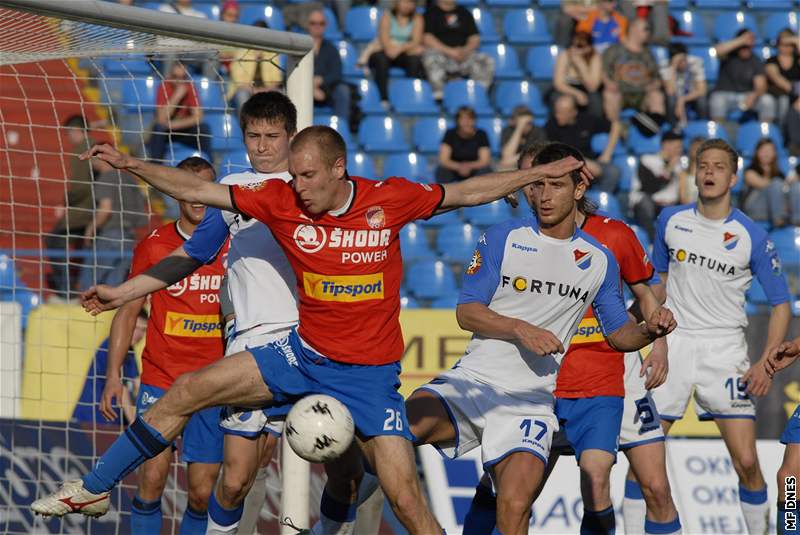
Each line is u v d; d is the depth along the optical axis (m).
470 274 18.56
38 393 28.25
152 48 22.48
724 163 24.55
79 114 39.62
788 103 45.94
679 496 28.42
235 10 44.00
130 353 27.33
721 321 24.98
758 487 24.81
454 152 41.03
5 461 27.06
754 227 24.72
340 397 16.98
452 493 28.02
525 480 17.84
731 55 45.97
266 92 19.17
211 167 22.17
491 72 45.75
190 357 22.62
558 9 49.50
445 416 18.69
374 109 44.66
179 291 22.45
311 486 27.20
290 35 22.56
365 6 48.00
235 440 19.23
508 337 17.39
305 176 16.02
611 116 43.31
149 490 22.17
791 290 34.75
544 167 17.20
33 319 28.47
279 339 18.53
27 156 37.94
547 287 18.48
